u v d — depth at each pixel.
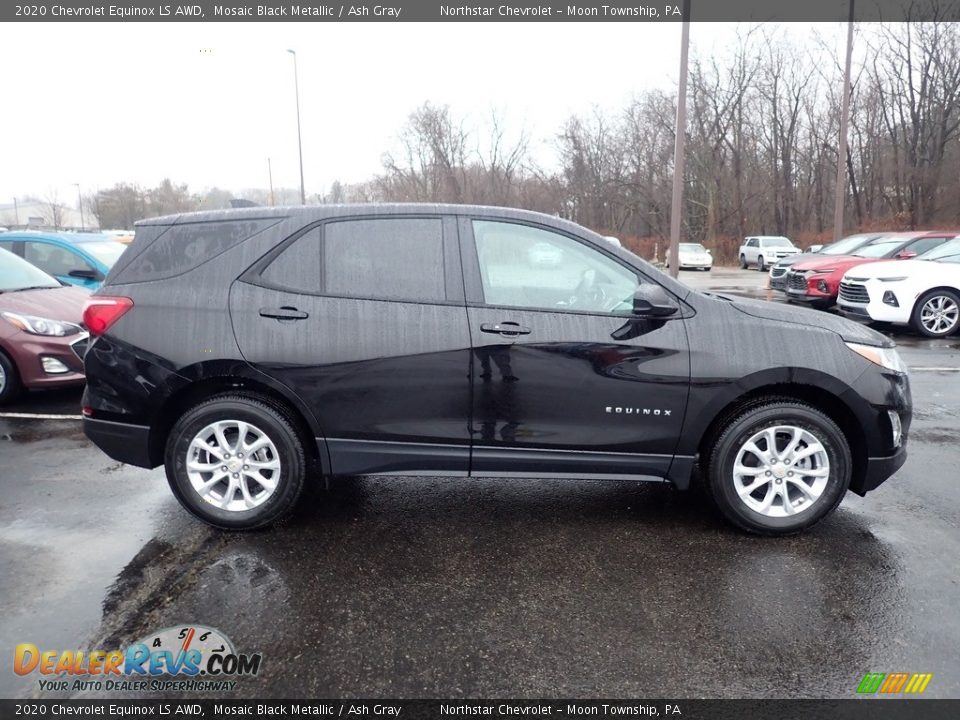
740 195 40.50
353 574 3.01
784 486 3.34
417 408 3.30
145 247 3.44
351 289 3.30
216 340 3.25
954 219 35.41
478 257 3.32
